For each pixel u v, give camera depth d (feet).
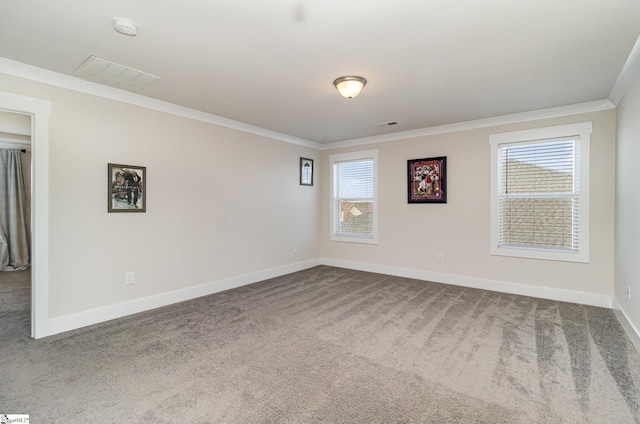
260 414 5.65
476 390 6.39
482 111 12.47
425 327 9.55
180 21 6.39
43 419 5.48
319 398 6.12
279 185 16.53
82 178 9.59
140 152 10.93
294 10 6.00
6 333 9.07
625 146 9.61
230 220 14.03
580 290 11.81
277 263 16.48
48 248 8.93
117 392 6.28
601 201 11.38
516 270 13.12
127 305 10.65
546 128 12.35
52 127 8.98
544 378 6.81
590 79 9.33
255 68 8.60
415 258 15.87
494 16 6.20
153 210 11.33
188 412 5.69
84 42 7.25
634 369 7.14
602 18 6.25
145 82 9.60
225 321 10.06
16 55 7.89
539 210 12.75
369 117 13.32
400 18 6.26
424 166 15.39
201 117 12.71
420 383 6.63
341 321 10.05
